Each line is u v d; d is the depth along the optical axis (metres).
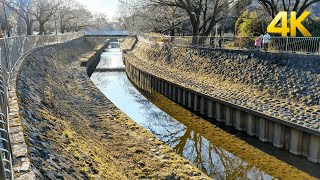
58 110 10.59
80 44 48.62
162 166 7.54
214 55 20.62
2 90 5.98
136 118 15.91
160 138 12.74
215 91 16.16
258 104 12.98
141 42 45.16
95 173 6.00
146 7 29.34
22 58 14.77
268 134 11.51
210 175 9.27
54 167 5.09
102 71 36.00
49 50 24.39
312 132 9.48
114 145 8.74
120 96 21.86
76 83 18.86
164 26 37.84
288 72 14.21
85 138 8.49
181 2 28.08
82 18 71.81
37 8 48.84
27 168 4.17
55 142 6.67
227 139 12.37
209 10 31.95
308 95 12.49
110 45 99.88
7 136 4.06
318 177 8.96
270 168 9.64
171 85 19.92
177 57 26.17
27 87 10.86
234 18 31.64
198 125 14.43
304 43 15.72
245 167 9.77
